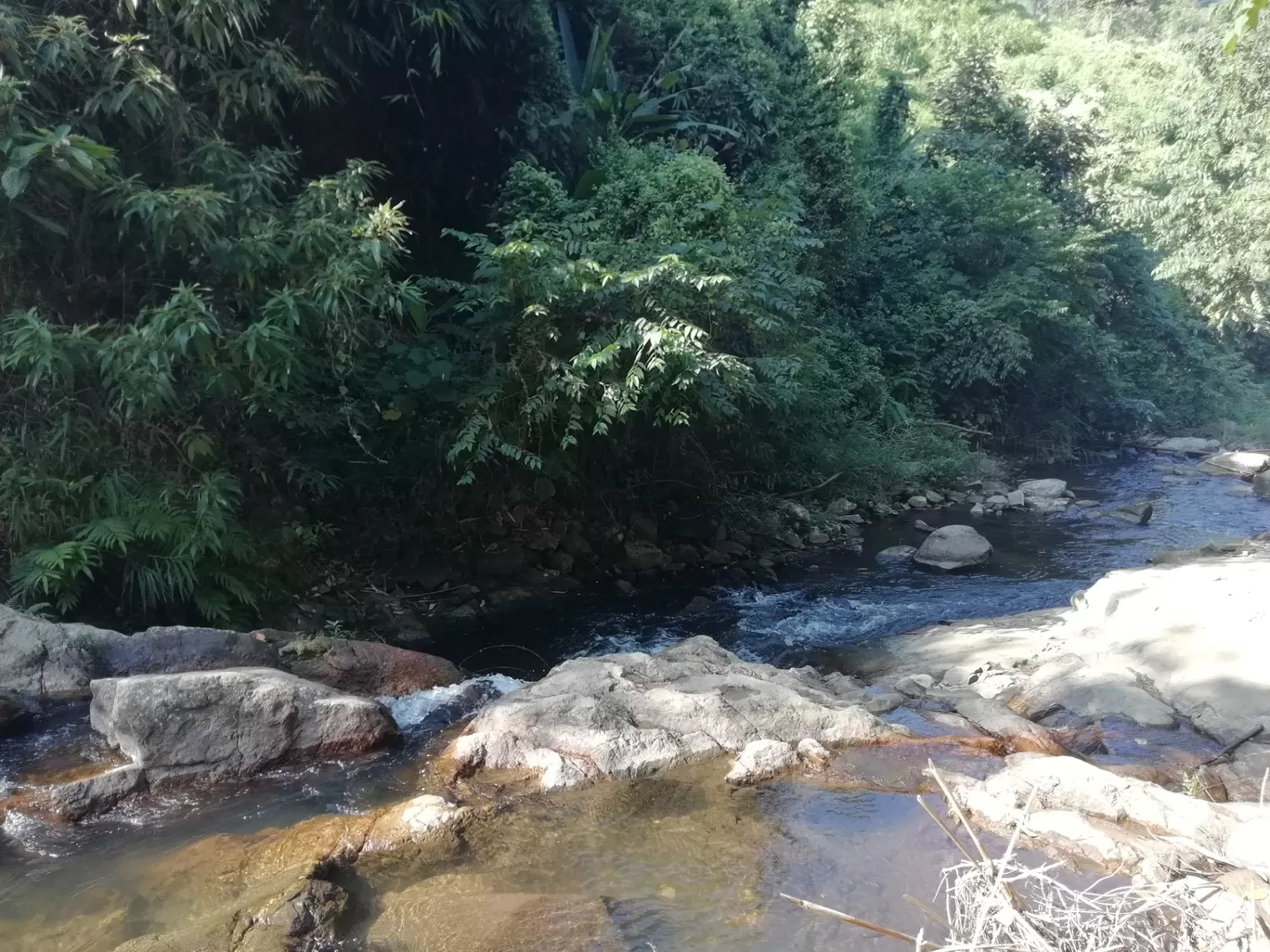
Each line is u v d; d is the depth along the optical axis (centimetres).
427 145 1001
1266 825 345
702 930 307
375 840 359
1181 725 501
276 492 737
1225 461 1617
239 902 317
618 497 1002
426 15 877
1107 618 653
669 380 852
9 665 462
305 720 441
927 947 287
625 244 962
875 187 1923
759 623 791
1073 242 1903
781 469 1222
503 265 818
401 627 741
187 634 499
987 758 439
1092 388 1920
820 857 352
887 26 3030
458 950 298
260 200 661
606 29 1502
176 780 408
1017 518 1241
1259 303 1670
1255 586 629
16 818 373
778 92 1634
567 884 336
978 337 1702
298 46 830
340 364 700
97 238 624
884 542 1110
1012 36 3584
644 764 425
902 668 654
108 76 593
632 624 787
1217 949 240
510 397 835
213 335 604
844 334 1561
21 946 299
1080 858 341
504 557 871
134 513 571
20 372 577
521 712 453
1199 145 1681
